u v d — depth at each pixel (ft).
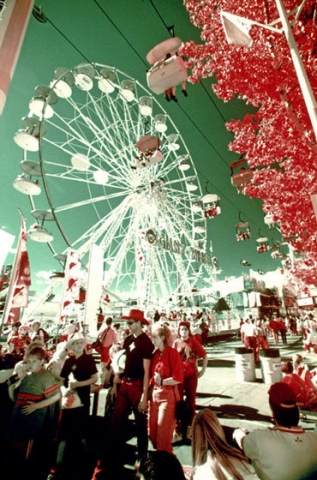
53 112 41.63
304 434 6.28
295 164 18.78
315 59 15.88
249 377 25.89
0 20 13.12
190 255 73.67
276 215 23.79
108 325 30.27
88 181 52.31
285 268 87.92
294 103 17.87
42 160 38.09
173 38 19.03
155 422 10.75
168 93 20.10
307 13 16.48
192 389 15.10
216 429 6.46
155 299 64.90
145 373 11.55
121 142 59.16
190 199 73.15
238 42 13.33
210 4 19.80
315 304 69.21
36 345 11.38
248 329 36.96
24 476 9.68
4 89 12.60
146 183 65.67
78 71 43.06
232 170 30.19
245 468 5.94
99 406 20.54
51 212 39.09
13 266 21.98
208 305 98.48
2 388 13.47
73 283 26.94
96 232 58.65
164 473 4.22
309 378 16.87
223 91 19.39
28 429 10.10
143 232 60.03
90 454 12.04
